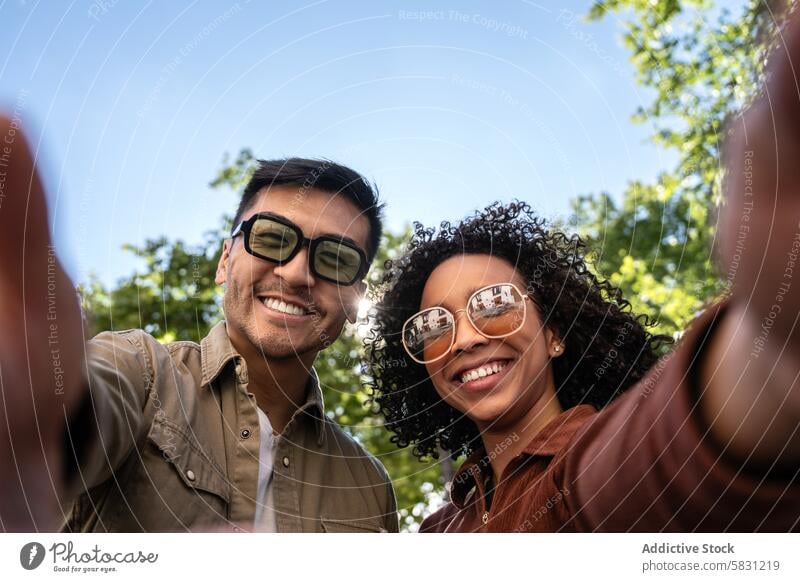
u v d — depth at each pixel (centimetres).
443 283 186
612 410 146
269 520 173
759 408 101
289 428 186
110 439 153
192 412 172
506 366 179
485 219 192
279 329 181
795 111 102
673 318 319
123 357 165
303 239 185
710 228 167
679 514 126
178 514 162
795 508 122
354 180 196
